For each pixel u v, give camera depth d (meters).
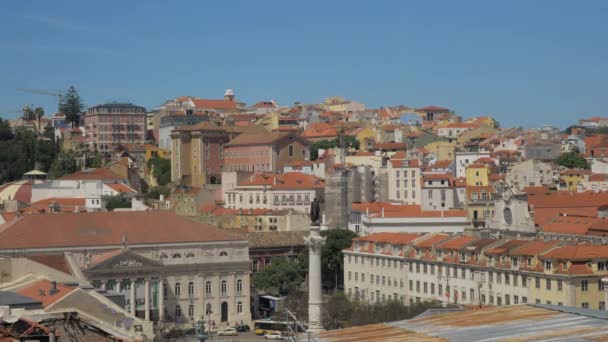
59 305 157.88
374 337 108.56
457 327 110.69
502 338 104.00
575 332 105.44
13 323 129.38
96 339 142.75
